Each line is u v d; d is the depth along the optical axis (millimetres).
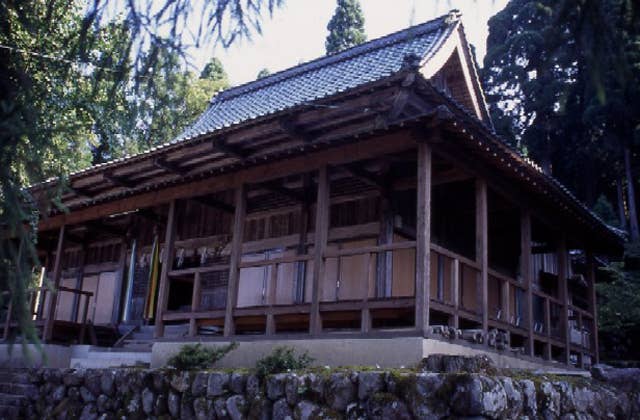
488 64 27531
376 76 11359
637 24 2926
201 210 12789
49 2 3629
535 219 10984
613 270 16500
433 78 11164
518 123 28078
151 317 13242
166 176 10727
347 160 8281
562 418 6633
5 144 3084
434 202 10953
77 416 8328
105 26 3613
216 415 6961
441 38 10961
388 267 9773
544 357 10125
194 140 8992
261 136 8734
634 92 21266
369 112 7766
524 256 9820
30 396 9195
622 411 8094
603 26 2807
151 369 8008
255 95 15492
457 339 7508
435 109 6875
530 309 9617
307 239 10766
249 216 11789
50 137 3371
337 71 13320
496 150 7730
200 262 12727
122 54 3498
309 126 8352
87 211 12203
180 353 8031
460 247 11484
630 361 16172
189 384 7398
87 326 12883
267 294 11078
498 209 10578
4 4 3418
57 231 14508
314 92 12820
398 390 5695
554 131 28062
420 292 7117
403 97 7039
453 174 8992
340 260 10359
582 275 17875
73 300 15133
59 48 3709
